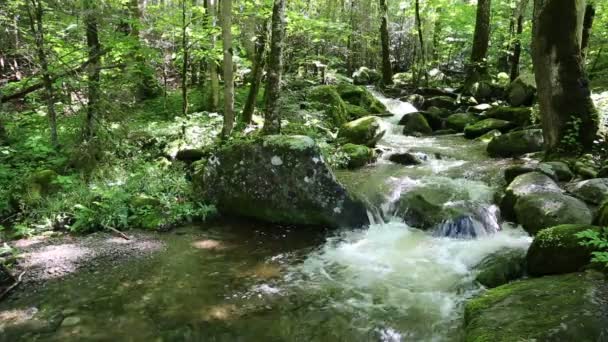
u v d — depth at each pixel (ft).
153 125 36.19
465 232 22.62
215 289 17.72
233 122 33.35
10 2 30.32
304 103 41.60
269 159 24.39
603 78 48.49
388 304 16.83
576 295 13.57
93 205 24.99
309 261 20.40
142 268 19.45
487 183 27.94
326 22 47.26
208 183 26.30
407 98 56.49
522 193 23.59
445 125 45.47
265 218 25.11
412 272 19.35
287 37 49.42
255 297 17.17
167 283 18.16
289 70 51.88
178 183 27.58
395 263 20.24
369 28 74.28
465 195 25.80
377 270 19.56
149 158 32.48
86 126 28.99
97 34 31.73
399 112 51.96
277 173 24.29
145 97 47.29
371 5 76.89
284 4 28.84
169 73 59.62
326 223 24.25
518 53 54.60
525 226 22.36
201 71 55.06
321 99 44.09
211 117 38.68
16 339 14.33
